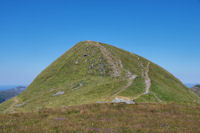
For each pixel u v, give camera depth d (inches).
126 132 550.9
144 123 702.5
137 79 2787.9
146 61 4739.2
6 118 741.3
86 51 4156.0
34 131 514.6
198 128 677.9
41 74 4079.7
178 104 1280.8
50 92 2800.2
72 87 2751.0
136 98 1723.7
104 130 546.3
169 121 769.6
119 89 2103.8
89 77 3093.0
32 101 2519.7
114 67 3410.4
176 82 4101.9
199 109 1157.7
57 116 799.7
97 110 947.3
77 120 701.9
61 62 4133.9
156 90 2233.0
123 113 895.1
